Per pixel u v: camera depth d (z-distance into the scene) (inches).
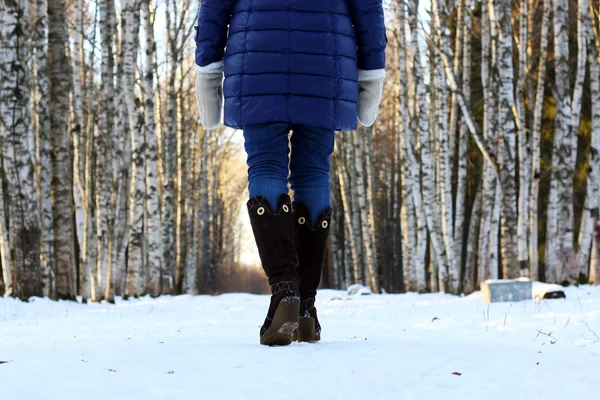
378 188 1663.4
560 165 731.4
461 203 895.1
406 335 163.9
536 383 81.8
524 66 751.1
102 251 743.7
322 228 123.8
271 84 115.5
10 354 100.7
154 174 833.5
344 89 119.2
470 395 75.1
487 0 802.8
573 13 949.2
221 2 120.0
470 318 258.2
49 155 573.6
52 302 472.1
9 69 478.3
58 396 69.3
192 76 1312.7
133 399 68.5
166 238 996.6
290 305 110.0
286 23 116.8
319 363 90.1
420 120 781.3
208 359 91.7
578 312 263.9
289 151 125.3
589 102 973.2
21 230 476.7
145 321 275.9
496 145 775.7
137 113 751.1
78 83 735.7
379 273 1283.2
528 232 899.4
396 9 842.8
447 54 645.9
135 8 770.2
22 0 490.6
